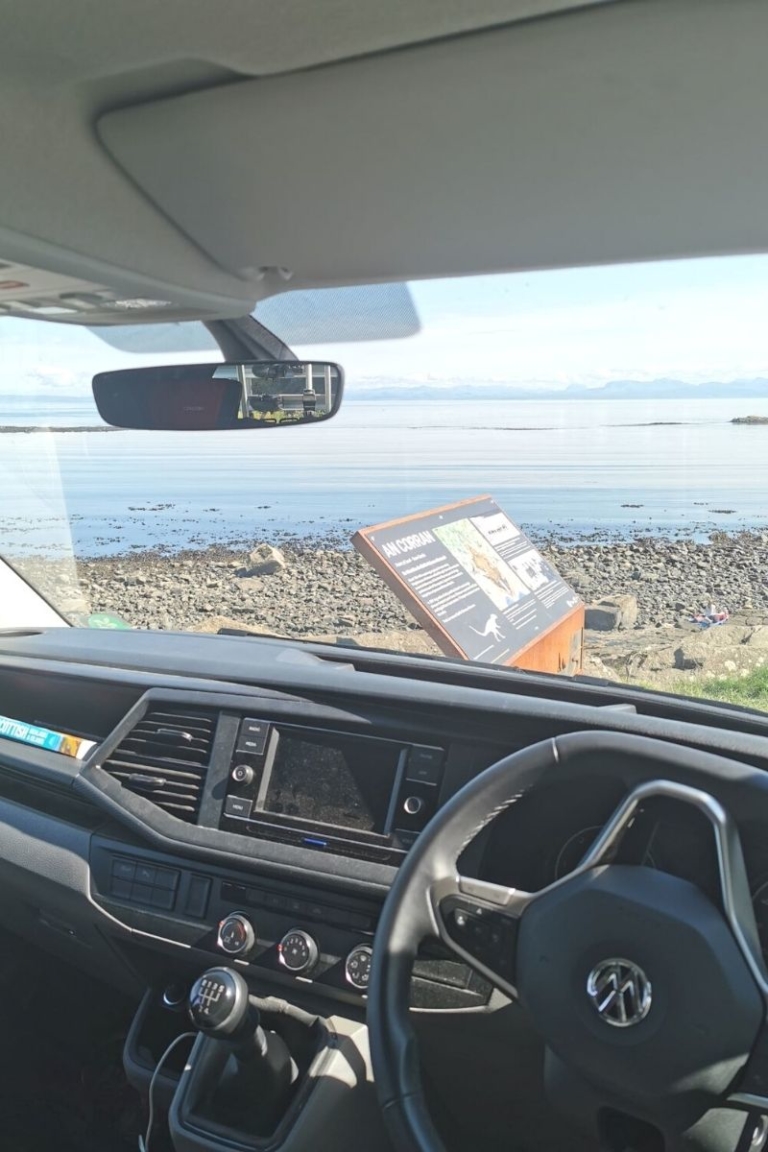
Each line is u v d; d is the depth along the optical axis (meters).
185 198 1.63
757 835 1.23
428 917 1.22
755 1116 1.09
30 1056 2.23
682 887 1.11
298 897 1.67
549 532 2.11
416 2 1.13
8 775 2.09
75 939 2.00
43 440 2.63
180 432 2.34
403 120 1.38
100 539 2.64
